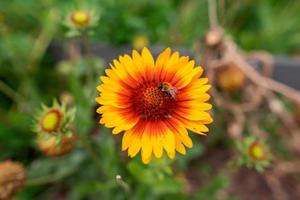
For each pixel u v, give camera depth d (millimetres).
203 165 502
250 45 592
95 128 461
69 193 469
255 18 616
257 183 495
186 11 590
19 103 502
